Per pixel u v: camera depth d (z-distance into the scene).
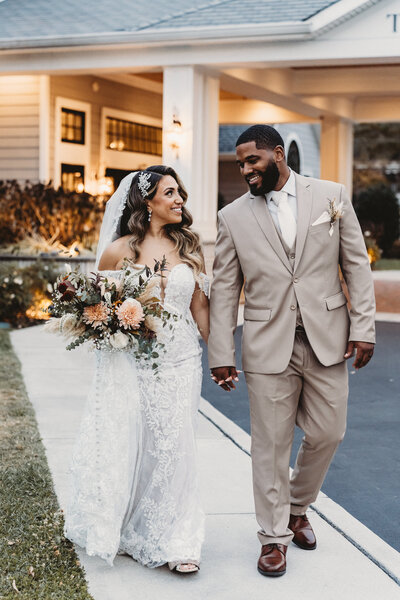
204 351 10.11
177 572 3.83
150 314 3.84
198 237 4.20
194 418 4.04
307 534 4.13
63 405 7.12
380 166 35.72
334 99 18.70
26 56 12.77
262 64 11.95
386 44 11.41
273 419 3.87
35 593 3.54
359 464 5.71
